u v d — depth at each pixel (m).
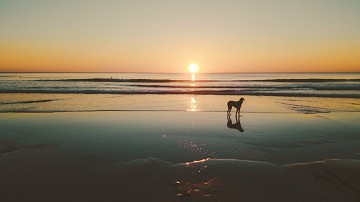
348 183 5.35
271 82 49.91
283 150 8.07
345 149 8.14
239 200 4.81
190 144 8.76
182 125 11.87
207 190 5.16
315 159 7.24
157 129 11.05
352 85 35.31
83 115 14.55
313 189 5.21
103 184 5.52
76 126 11.61
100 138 9.50
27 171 6.25
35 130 10.75
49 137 9.59
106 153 7.71
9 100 20.78
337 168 5.96
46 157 7.30
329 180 5.50
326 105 18.45
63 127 11.38
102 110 16.34
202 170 6.09
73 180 5.73
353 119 13.20
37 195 5.09
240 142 8.99
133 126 11.64
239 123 12.36
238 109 13.64
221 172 5.95
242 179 5.60
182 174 5.89
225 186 5.30
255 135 9.98
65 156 7.40
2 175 6.02
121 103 19.75
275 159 7.25
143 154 7.64
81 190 5.27
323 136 9.76
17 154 7.56
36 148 8.18
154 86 39.19
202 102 20.41
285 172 5.95
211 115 14.63
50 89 30.80
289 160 7.16
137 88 34.56
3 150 7.95
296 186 5.32
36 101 20.34
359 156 7.47
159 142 9.00
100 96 24.39
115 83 47.34
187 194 5.01
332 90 29.50
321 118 13.60
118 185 5.46
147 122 12.58
